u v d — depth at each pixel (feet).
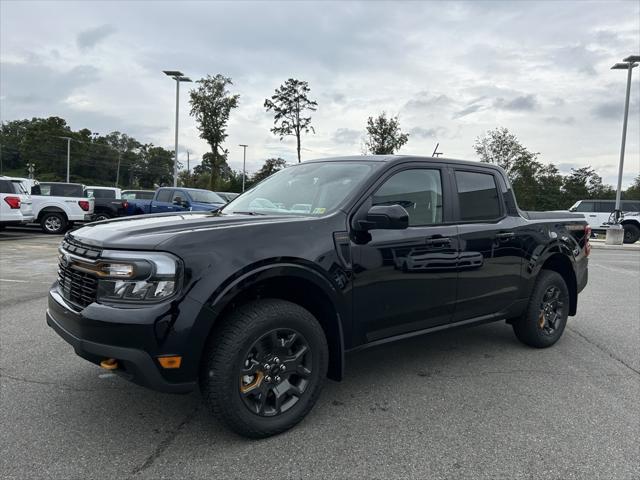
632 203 70.38
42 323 17.54
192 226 9.64
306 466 8.73
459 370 13.83
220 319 9.39
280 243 9.61
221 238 9.12
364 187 11.28
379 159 12.32
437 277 12.20
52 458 8.82
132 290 8.55
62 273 10.27
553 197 138.41
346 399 11.71
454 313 12.91
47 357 14.08
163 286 8.50
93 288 8.98
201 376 9.16
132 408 10.91
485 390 12.38
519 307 14.85
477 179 14.06
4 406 10.90
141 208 58.34
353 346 10.89
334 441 9.64
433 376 13.33
